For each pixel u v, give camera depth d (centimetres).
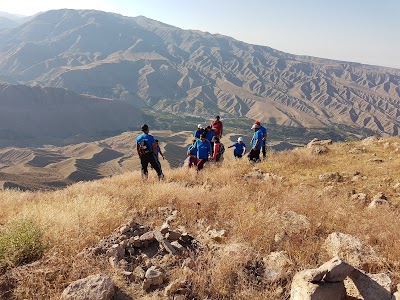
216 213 685
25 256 471
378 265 431
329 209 684
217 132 1522
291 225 566
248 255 454
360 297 354
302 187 952
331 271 340
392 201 804
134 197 868
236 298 388
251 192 875
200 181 1131
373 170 1096
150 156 1152
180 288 394
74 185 1341
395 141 1549
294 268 431
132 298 385
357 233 559
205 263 452
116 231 570
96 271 433
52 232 536
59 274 426
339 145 1644
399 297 342
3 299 388
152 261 462
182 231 579
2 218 764
